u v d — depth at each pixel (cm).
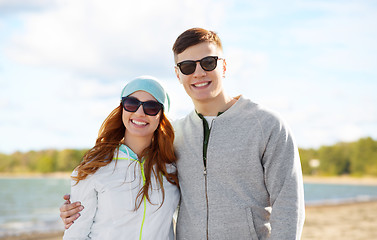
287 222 220
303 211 228
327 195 3353
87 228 242
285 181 228
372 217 1285
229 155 241
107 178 247
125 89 269
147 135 264
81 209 241
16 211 2009
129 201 245
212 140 249
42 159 9869
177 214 273
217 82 254
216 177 244
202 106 261
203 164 250
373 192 4047
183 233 253
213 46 254
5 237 966
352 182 8819
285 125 240
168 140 264
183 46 254
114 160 255
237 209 236
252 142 238
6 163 9800
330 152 10638
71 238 238
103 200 244
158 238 248
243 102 253
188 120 272
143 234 243
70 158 9900
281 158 232
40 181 6681
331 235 912
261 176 239
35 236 987
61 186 5031
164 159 265
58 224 1264
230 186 241
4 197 3159
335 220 1196
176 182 266
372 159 10225
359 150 10369
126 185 248
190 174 255
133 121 260
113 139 273
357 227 1043
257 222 238
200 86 253
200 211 245
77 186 245
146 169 256
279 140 234
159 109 261
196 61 250
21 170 9794
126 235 241
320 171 10612
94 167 247
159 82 270
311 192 3978
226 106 263
